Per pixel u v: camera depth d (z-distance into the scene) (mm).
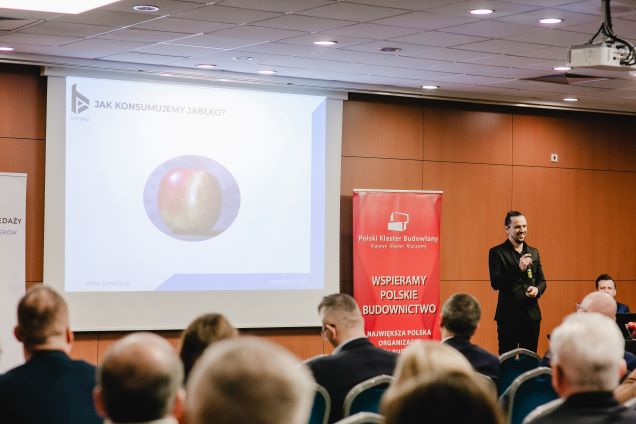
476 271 10828
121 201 9047
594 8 6309
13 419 3111
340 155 9977
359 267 9969
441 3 6246
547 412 2762
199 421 1290
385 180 10367
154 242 9180
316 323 9820
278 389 1290
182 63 8930
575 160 11422
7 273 8398
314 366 4398
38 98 8797
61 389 3170
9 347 8344
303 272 9773
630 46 6086
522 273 8875
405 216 10141
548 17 6637
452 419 1438
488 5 6289
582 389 2613
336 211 9938
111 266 9008
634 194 11773
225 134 9469
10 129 8688
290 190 9727
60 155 8797
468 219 10781
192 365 3609
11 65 8680
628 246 11719
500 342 8922
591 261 11500
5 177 8430
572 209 11383
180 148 9297
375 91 10086
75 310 8867
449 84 9969
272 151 9656
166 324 9234
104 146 8977
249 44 7887
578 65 6156
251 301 9570
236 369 1297
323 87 9852
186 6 6453
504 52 8102
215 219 9414
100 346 9008
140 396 1838
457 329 5020
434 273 10242
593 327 2629
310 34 7410
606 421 2570
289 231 9719
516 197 11055
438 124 10648
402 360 2307
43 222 8812
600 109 11430
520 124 11094
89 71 8883
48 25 7191
